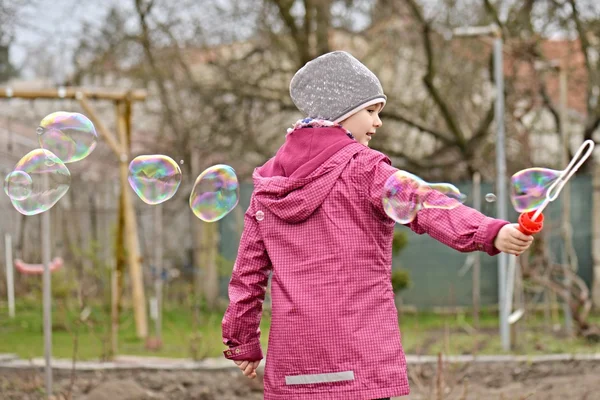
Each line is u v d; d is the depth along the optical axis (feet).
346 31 53.88
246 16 53.88
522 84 50.57
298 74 11.18
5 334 35.12
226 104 54.95
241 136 55.06
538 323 38.24
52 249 48.62
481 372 23.88
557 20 51.44
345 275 10.05
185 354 28.45
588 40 51.80
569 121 57.36
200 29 54.65
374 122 11.02
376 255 10.19
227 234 48.91
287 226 10.37
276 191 10.34
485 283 47.67
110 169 58.75
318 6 51.78
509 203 44.19
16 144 55.57
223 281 48.34
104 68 55.62
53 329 36.60
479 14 53.47
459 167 54.54
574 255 43.09
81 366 24.57
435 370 23.82
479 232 9.06
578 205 46.80
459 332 36.11
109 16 55.01
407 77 57.26
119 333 35.81
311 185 10.19
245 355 10.85
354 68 10.89
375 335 9.98
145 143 57.26
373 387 9.84
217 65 54.54
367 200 10.14
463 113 57.26
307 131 10.54
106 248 50.19
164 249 51.37
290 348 10.10
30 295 46.34
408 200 9.68
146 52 54.54
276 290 10.30
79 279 43.21
